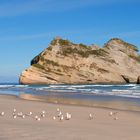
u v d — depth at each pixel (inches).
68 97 1667.1
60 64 5305.1
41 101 1362.0
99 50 5659.5
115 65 5536.4
